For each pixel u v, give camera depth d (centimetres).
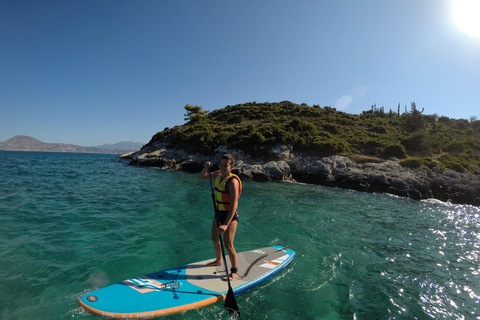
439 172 1978
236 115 4231
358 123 3684
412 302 399
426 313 370
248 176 2197
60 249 514
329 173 2092
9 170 1897
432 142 2591
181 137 3356
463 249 681
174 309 331
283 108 4731
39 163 3023
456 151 2588
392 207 1289
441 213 1266
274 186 1783
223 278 416
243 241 623
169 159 3062
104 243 558
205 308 349
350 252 596
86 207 852
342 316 352
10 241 534
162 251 535
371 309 372
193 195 1209
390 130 3484
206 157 2852
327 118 3762
